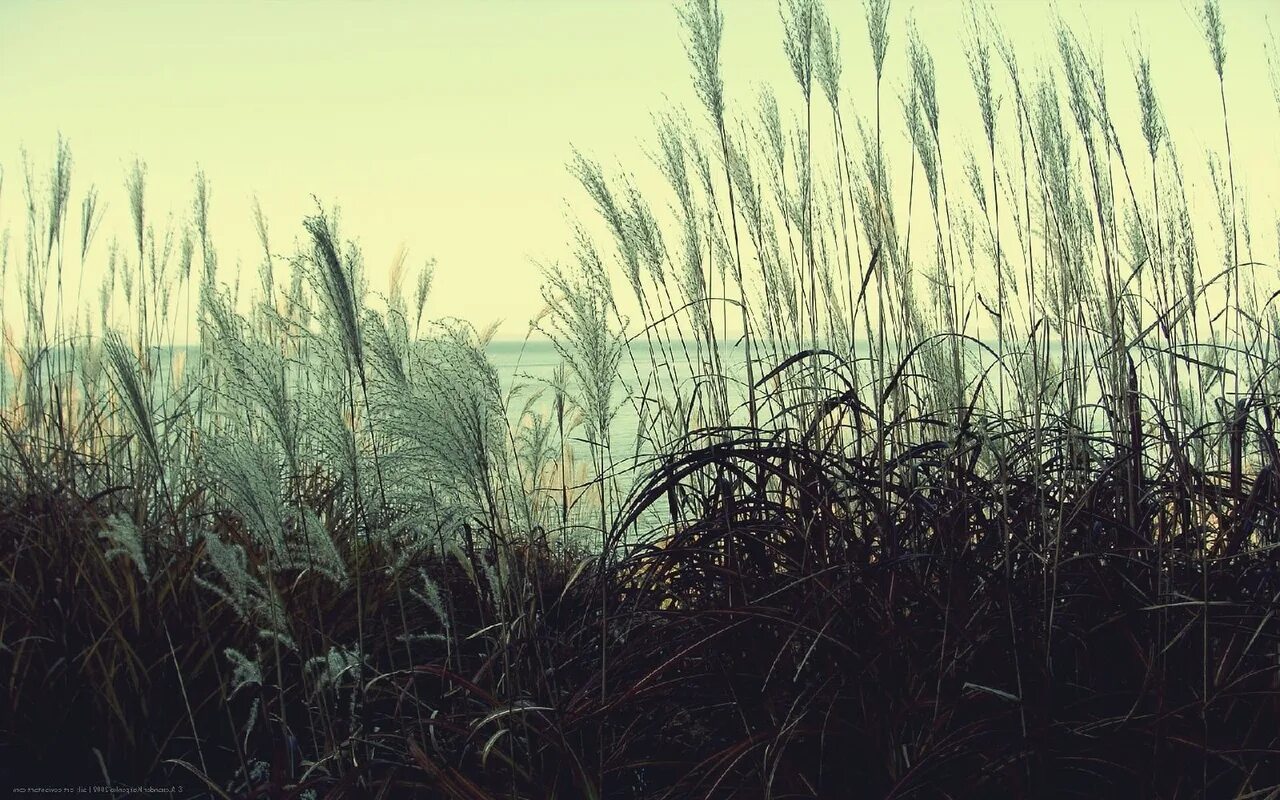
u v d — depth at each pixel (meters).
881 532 2.62
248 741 2.77
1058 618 2.47
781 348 3.71
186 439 3.92
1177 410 3.22
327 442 2.41
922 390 3.57
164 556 3.16
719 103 3.38
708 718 2.62
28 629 2.92
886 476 2.73
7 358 5.22
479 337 2.52
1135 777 2.30
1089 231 3.51
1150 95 3.46
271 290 4.40
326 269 2.32
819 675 2.42
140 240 5.51
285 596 2.69
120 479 4.07
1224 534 2.71
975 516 2.68
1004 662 2.46
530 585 2.72
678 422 3.46
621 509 2.76
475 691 2.27
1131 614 2.48
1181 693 2.46
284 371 2.39
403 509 2.63
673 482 2.69
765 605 2.54
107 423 4.70
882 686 2.28
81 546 3.24
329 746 2.32
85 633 2.91
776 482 3.18
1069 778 2.36
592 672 2.71
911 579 2.51
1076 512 2.54
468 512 2.39
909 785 2.14
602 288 2.84
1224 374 3.43
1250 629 2.37
